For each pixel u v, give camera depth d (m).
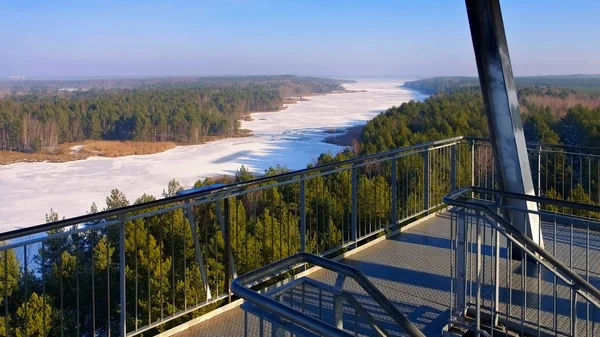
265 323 3.58
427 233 5.64
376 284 4.24
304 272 4.58
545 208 6.46
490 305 3.53
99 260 8.59
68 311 8.40
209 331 3.52
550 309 3.64
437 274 4.42
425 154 6.16
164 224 8.44
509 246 3.23
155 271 8.19
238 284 1.88
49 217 22.77
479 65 4.39
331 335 1.57
